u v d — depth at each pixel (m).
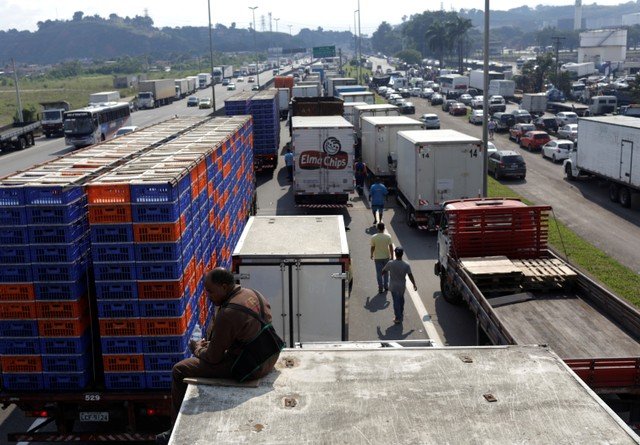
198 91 125.12
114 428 9.66
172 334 8.80
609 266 17.73
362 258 19.34
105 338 8.81
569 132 45.53
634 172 24.94
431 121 52.25
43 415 9.07
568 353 9.50
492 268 12.59
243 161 19.91
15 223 8.48
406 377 3.87
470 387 3.74
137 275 8.66
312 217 13.13
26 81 163.88
